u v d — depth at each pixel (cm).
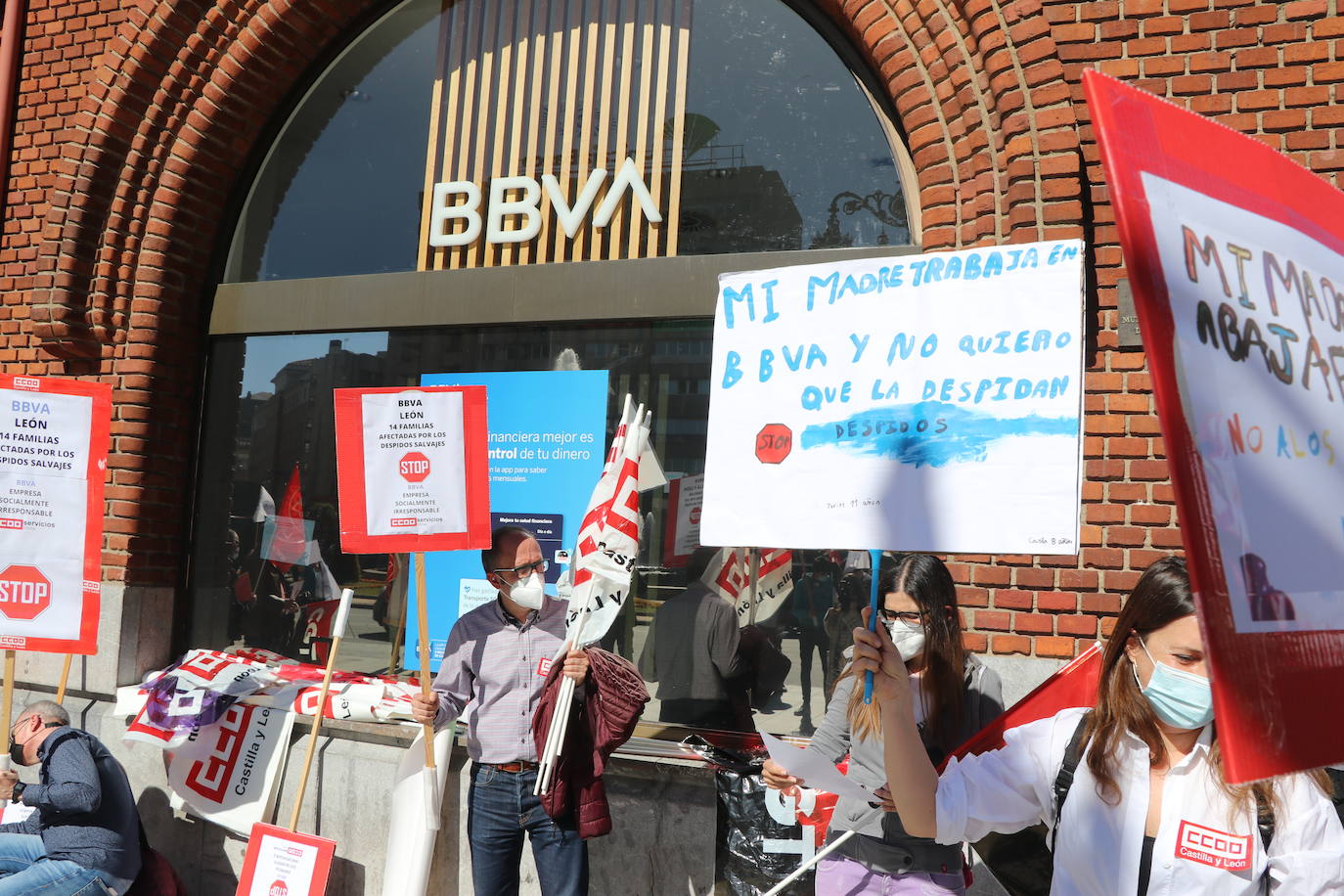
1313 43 359
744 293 244
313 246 554
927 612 284
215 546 553
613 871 409
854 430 226
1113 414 369
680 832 400
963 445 213
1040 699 257
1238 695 110
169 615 548
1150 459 363
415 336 517
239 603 543
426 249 527
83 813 411
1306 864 177
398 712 457
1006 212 385
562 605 398
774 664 436
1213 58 370
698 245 475
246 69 536
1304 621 120
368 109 549
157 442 544
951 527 211
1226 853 181
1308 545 124
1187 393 115
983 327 216
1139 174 120
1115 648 195
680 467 459
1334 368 135
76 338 539
